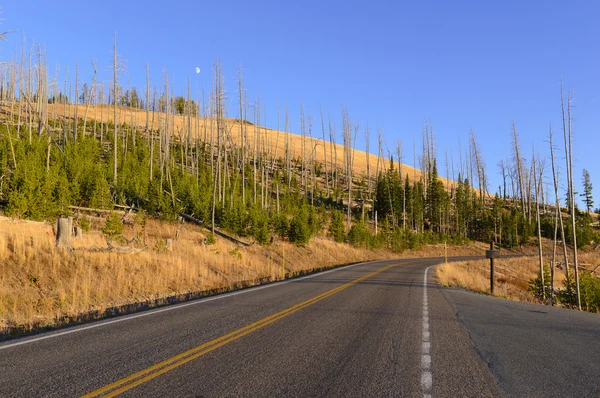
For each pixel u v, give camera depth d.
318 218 51.91
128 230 24.92
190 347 6.34
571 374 5.59
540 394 4.75
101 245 17.75
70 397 4.19
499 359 6.28
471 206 82.88
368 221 67.38
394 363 5.78
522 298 23.66
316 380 4.95
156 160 51.56
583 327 9.70
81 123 76.12
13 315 9.48
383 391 4.62
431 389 4.75
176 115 118.25
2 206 21.56
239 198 44.16
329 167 101.62
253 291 14.44
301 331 7.73
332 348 6.52
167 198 31.20
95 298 12.30
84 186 27.38
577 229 74.25
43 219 20.47
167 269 17.34
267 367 5.41
